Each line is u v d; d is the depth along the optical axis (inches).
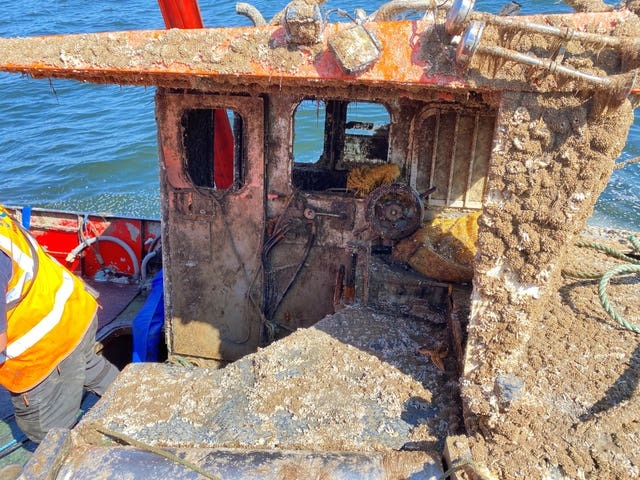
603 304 103.4
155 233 251.4
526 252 85.4
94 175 485.1
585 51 73.9
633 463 79.7
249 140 167.8
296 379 107.9
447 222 159.5
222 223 179.0
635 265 110.0
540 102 77.5
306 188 220.7
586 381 94.8
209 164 206.4
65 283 125.8
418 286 136.3
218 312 191.0
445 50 76.0
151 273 250.4
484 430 87.5
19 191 458.3
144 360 192.1
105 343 202.7
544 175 81.0
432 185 172.4
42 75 102.8
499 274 88.2
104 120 599.2
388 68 78.7
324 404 101.0
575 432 85.0
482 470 78.4
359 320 129.0
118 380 111.5
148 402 104.2
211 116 202.1
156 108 167.5
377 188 150.0
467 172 168.4
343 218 172.9
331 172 219.5
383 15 121.1
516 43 74.6
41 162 505.0
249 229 178.7
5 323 106.0
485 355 93.5
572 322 112.6
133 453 86.7
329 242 177.0
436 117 163.5
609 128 76.6
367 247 149.3
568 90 75.5
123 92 681.6
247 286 185.3
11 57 91.8
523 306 89.0
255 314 187.9
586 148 78.1
